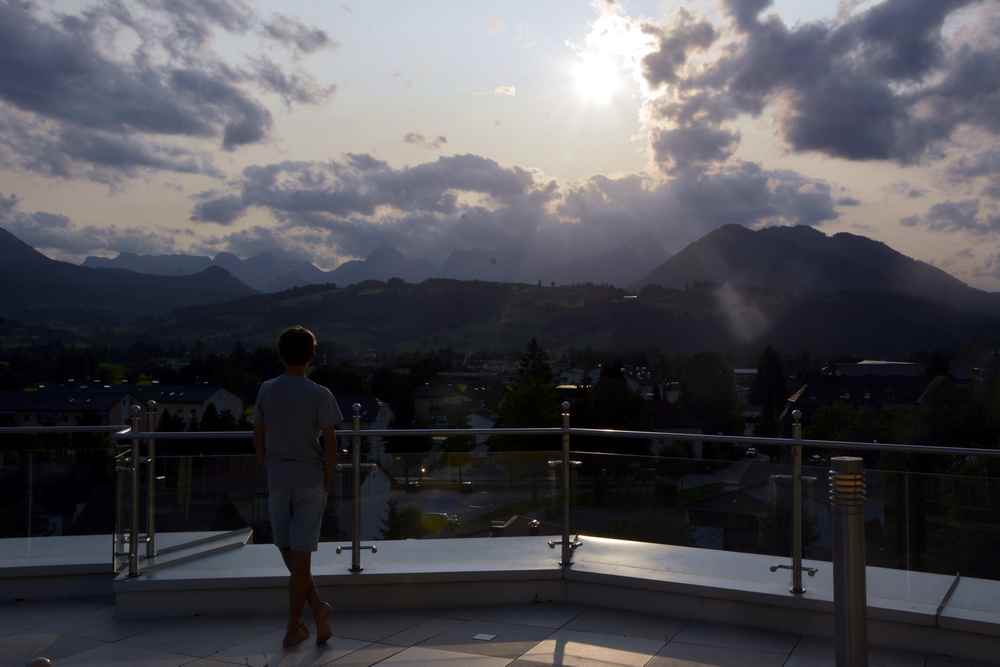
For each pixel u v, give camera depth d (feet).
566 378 256.52
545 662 14.24
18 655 14.90
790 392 192.24
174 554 18.47
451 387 216.95
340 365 196.44
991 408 114.73
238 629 16.38
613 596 17.60
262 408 15.84
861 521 12.05
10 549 19.19
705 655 14.58
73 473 19.40
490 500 19.40
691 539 17.88
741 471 17.40
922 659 14.47
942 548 15.93
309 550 15.52
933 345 474.90
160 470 18.53
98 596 18.81
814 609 15.67
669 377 191.11
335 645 15.30
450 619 16.89
